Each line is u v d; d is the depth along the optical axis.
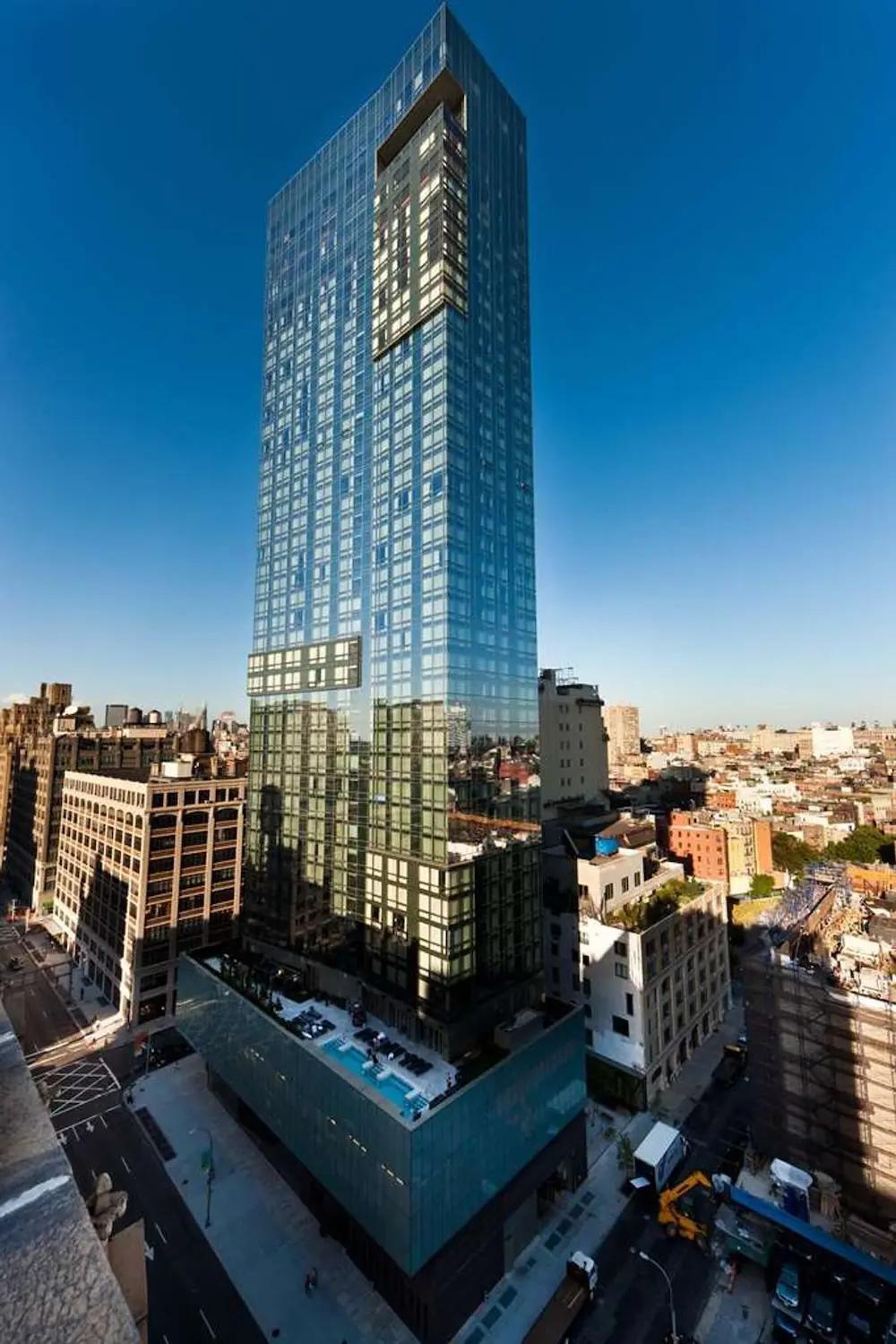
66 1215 5.38
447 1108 35.88
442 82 55.38
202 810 79.69
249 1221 42.34
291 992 53.88
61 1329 4.32
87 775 97.38
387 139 59.59
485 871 48.44
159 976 74.94
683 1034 63.84
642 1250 40.59
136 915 75.06
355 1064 42.31
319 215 69.00
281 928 60.09
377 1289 37.06
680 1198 43.91
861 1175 42.59
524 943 51.56
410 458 53.31
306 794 59.28
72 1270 4.86
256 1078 48.88
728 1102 56.75
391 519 54.62
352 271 63.12
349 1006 50.03
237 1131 52.06
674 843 112.88
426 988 45.47
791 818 156.75
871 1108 42.72
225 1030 54.16
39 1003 79.38
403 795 49.34
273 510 70.12
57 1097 57.50
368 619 55.62
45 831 116.56
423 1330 33.97
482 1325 35.81
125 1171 47.22
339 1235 40.78
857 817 165.62
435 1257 34.53
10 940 102.31
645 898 67.12
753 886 112.94
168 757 131.50
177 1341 34.06
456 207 54.62
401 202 57.62
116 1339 4.39
